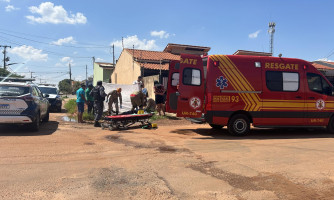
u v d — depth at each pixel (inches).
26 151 221.1
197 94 308.2
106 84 543.2
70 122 429.7
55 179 156.6
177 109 303.1
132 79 877.2
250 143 270.8
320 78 336.2
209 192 140.8
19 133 310.8
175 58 906.7
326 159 208.5
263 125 316.5
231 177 164.6
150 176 164.4
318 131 369.1
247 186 150.0
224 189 145.3
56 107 612.4
